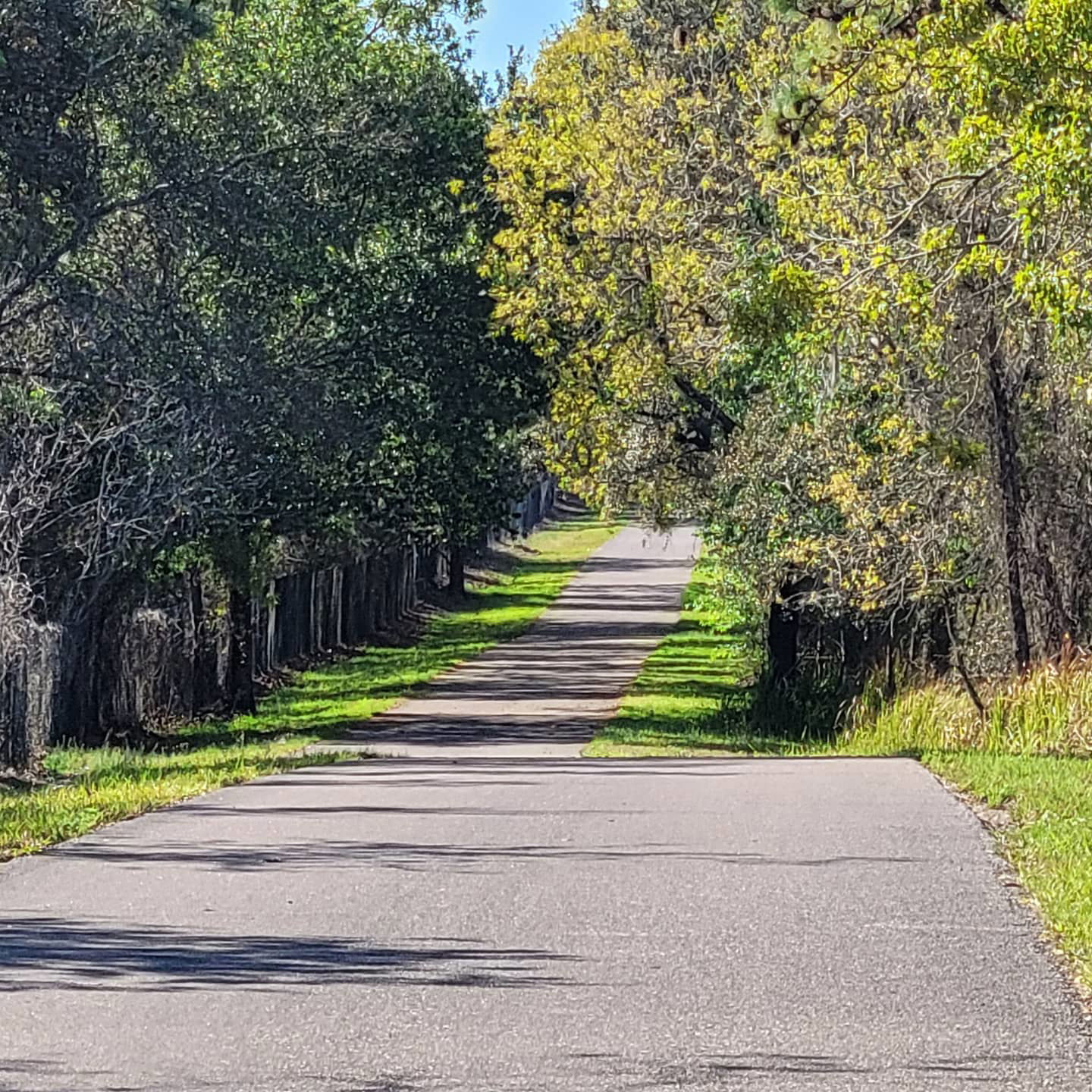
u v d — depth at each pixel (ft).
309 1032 23.43
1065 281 47.14
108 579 92.02
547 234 97.25
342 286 99.09
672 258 90.84
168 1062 22.02
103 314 80.38
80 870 36.14
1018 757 59.52
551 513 377.30
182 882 34.60
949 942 28.86
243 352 85.71
